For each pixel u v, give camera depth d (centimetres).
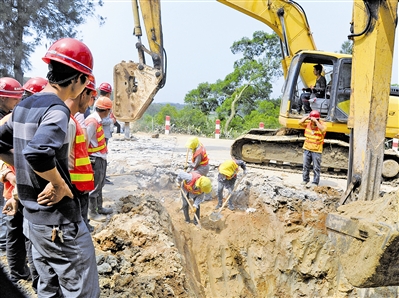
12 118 279
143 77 1130
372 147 630
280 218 860
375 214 526
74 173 308
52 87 275
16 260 413
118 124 1841
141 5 1112
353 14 658
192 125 2530
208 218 855
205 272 739
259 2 1179
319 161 945
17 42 1545
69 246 275
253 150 1137
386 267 483
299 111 1120
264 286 789
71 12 1645
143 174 945
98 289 291
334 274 793
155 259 525
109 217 642
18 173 272
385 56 616
